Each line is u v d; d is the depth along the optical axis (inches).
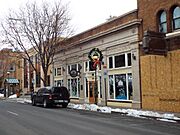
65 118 682.8
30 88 2239.2
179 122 602.9
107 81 1065.5
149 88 858.1
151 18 861.8
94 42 1155.3
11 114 785.6
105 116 728.3
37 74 1921.8
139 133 461.1
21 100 1616.6
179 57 764.6
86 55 1230.3
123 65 987.9
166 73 802.8
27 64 2112.5
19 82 2516.0
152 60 849.5
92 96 1176.8
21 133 467.5
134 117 703.1
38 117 706.2
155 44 783.7
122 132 471.5
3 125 567.8
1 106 1120.8
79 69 1280.8
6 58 2518.5
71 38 1347.2
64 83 1443.2
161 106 816.3
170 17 808.9
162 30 838.5
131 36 932.0
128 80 958.4
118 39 1000.2
